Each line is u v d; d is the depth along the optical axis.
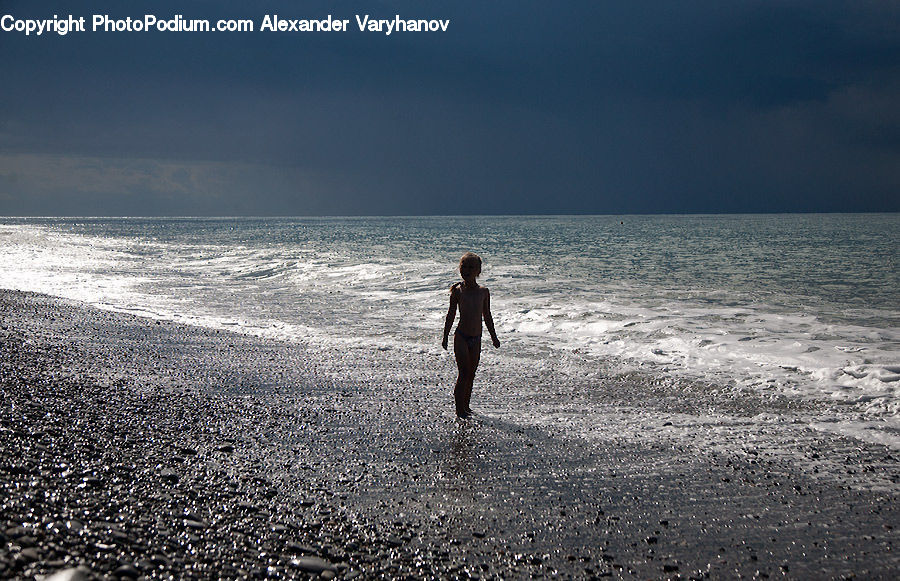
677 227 96.56
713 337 10.96
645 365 9.14
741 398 7.23
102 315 12.55
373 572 3.02
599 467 4.84
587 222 153.12
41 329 10.35
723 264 28.52
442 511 3.90
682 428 5.98
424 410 6.52
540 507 4.03
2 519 2.95
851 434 5.79
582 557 3.35
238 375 7.86
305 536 3.37
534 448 5.29
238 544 3.15
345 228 107.25
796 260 30.59
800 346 10.09
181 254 36.78
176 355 9.00
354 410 6.40
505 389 7.69
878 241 48.66
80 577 2.48
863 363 8.73
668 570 3.24
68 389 6.28
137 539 3.02
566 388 7.76
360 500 4.01
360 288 19.66
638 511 4.00
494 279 21.59
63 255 35.81
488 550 3.38
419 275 22.23
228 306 15.80
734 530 3.75
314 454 4.91
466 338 6.50
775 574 3.23
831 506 4.13
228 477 4.21
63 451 4.27
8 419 4.90
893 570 3.28
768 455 5.18
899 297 16.86
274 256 34.03
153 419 5.50
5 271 24.69
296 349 10.07
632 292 18.00
